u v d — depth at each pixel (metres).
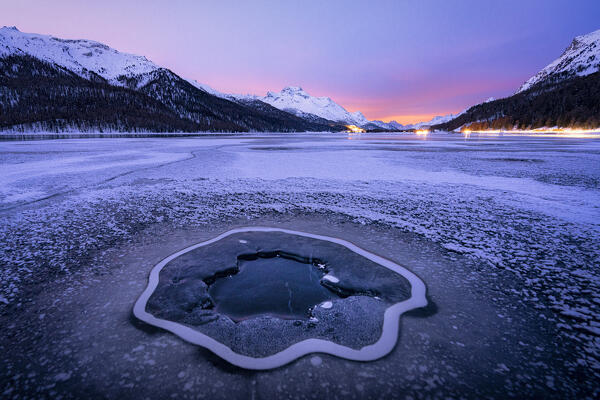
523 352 1.99
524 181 8.36
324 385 1.75
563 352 1.98
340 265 3.31
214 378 1.80
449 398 1.66
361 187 7.68
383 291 2.77
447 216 5.16
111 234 4.29
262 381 1.78
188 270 3.18
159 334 2.20
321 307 2.52
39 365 1.91
